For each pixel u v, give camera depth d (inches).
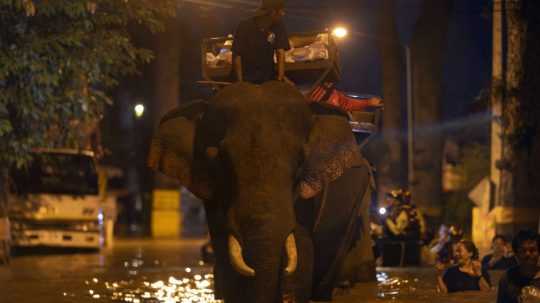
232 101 505.7
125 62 1289.4
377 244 1170.6
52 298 814.5
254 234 466.6
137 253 1643.7
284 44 581.3
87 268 1212.5
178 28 2391.7
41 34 1069.8
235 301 509.4
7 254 1269.7
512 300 475.5
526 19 1346.0
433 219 2158.0
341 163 520.4
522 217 1366.9
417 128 2182.6
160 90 2410.2
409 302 706.2
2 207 1251.2
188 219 3348.9
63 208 1568.7
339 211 647.1
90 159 1579.7
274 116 497.0
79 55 1088.2
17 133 1153.4
